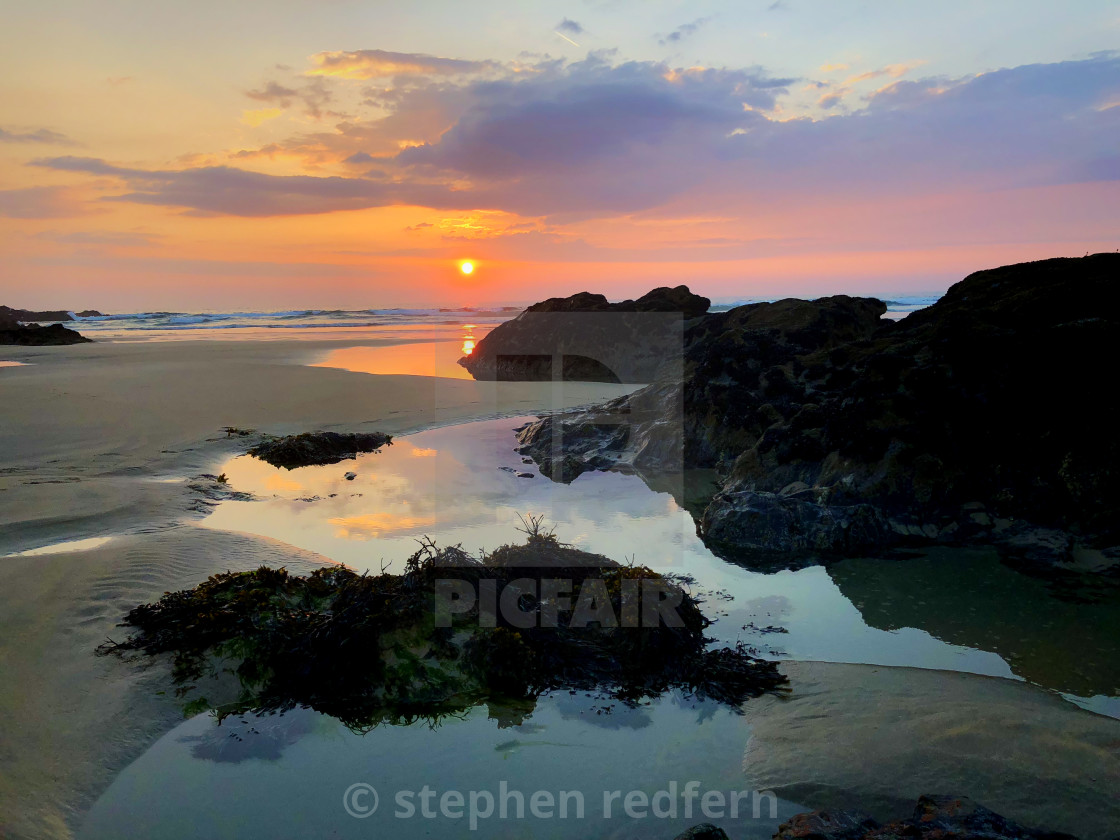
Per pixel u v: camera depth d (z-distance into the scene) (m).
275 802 4.95
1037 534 9.18
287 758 5.44
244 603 6.97
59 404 19.34
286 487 12.43
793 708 6.02
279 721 5.88
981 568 8.77
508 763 5.43
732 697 6.24
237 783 5.14
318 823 4.76
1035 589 8.18
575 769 5.35
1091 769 4.92
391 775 5.28
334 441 15.06
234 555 8.92
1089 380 9.55
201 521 10.45
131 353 34.91
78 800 4.88
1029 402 9.85
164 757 5.38
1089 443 9.23
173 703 5.95
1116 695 6.07
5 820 4.54
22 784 4.90
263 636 6.52
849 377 13.05
